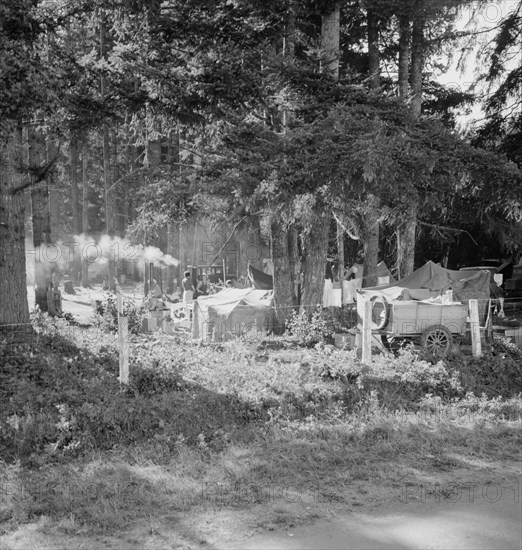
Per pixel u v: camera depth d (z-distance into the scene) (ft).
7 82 28.89
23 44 30.01
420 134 41.73
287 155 40.27
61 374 31.71
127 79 44.88
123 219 149.28
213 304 54.49
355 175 39.55
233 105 47.52
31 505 18.26
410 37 72.43
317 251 55.83
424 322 45.06
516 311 73.05
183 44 47.98
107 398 27.50
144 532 16.84
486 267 92.12
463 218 66.49
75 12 43.68
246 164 39.11
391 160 37.09
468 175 42.70
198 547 16.02
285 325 52.54
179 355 36.88
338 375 33.04
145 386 30.66
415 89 76.23
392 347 45.65
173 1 45.88
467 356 38.58
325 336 48.19
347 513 18.29
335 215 59.36
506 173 41.81
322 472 21.71
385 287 59.41
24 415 25.41
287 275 56.13
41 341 38.34
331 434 26.07
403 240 77.20
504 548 16.02
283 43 60.49
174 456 22.97
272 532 16.93
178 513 18.07
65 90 38.50
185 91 45.78
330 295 69.31
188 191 39.93
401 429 26.91
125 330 30.07
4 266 37.17
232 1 46.57
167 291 111.14
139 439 24.58
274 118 52.31
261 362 37.50
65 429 23.75
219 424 26.73
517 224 64.90
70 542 16.21
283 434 25.80
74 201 150.10
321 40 56.03
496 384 35.99
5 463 21.57
